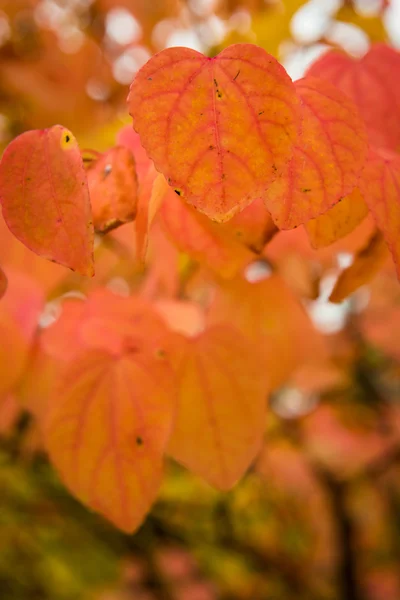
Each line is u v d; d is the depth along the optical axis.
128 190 0.57
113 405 0.61
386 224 0.56
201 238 0.60
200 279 0.72
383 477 1.59
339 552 1.46
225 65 0.53
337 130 0.55
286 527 1.39
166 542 1.20
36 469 1.01
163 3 0.93
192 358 0.63
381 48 0.66
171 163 0.53
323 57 0.66
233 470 0.62
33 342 0.67
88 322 0.66
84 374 0.61
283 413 1.36
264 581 1.41
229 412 0.62
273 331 0.69
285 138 0.53
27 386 0.67
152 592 1.33
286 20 0.77
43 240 0.55
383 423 1.40
